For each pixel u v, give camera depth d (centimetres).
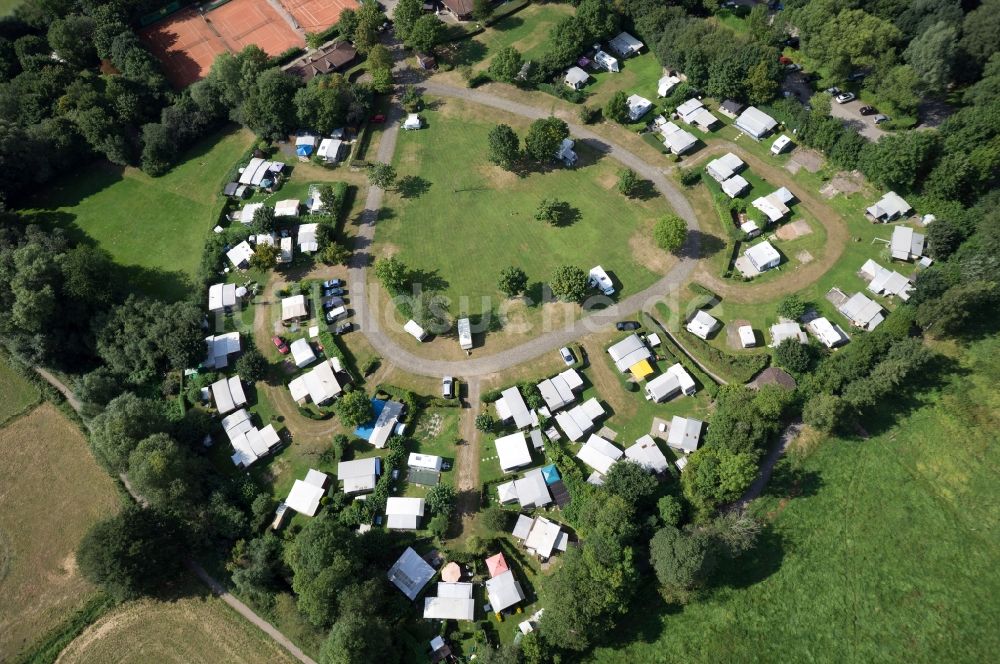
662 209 14238
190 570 10900
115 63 16788
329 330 13088
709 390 11738
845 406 10756
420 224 14538
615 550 9288
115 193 15788
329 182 15225
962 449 10788
